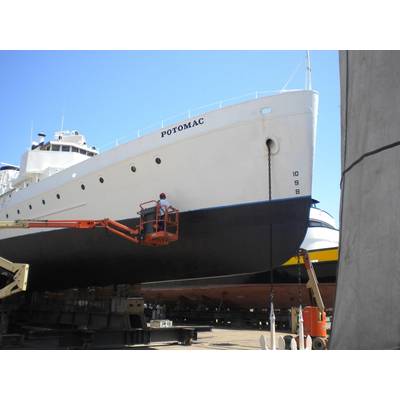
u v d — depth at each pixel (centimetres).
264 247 819
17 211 1226
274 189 775
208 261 884
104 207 958
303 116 755
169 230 845
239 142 787
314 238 1762
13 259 1222
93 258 1021
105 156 950
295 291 1639
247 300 1845
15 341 909
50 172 1275
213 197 821
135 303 1012
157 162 867
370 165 363
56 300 1323
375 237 344
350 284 367
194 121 829
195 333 1145
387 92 359
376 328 326
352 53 418
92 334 882
